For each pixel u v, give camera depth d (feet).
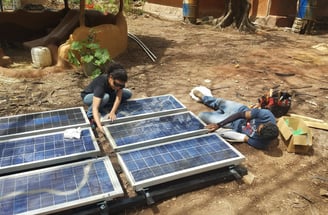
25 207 7.63
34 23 28.27
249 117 11.86
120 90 12.82
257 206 9.09
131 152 10.11
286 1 42.60
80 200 7.94
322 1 43.96
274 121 11.82
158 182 8.94
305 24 39.17
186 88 18.06
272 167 10.95
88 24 27.50
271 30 40.68
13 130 11.30
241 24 38.58
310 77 21.09
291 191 9.78
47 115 12.62
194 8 42.27
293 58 26.03
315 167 11.06
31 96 15.99
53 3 52.24
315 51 29.14
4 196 7.98
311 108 15.99
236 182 10.09
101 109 13.29
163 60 23.82
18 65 20.95
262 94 17.62
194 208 8.93
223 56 25.88
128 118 12.58
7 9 45.55
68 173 8.97
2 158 9.57
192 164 9.61
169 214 8.70
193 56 25.43
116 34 23.34
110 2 47.91
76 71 19.84
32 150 10.07
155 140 10.90
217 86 18.63
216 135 11.42
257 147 11.89
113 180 8.74
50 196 8.05
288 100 14.26
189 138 11.12
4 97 15.67
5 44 25.80
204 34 35.63
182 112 13.44
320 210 9.01
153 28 38.14
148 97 15.25
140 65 22.26
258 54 26.99
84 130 11.48
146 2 56.24
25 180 8.63
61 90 16.96
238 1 38.91
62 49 19.90
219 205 9.07
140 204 8.93
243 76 20.76
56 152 9.98
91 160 9.60
